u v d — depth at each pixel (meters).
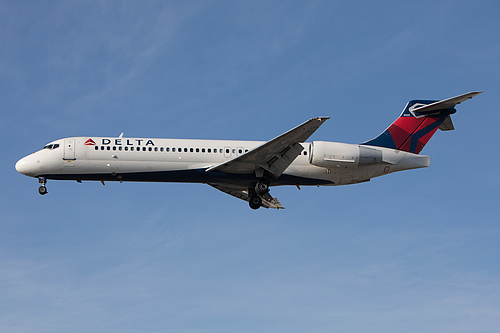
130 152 81.88
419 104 87.88
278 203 98.00
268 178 83.81
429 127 87.62
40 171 81.69
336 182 86.50
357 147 84.56
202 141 84.00
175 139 83.81
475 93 81.25
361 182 87.94
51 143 83.19
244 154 78.81
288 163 81.25
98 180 83.00
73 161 81.44
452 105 85.62
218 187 93.56
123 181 83.56
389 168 86.44
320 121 73.31
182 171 82.62
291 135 76.00
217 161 82.94
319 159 83.38
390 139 87.38
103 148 81.88
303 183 86.06
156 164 82.06
